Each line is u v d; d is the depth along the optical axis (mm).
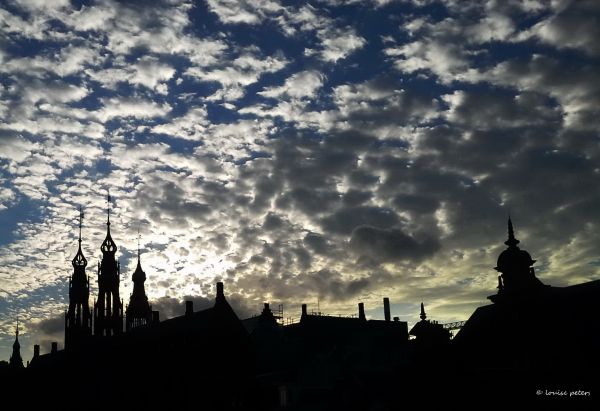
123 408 83000
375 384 72688
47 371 105875
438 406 55250
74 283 109625
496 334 49969
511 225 51781
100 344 94438
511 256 50625
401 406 61438
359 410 71312
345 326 93375
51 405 101500
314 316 92688
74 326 105500
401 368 70188
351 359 79938
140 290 119188
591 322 44312
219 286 80688
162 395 77312
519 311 48562
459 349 54125
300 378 74750
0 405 111125
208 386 75188
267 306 94500
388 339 87312
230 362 77562
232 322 79562
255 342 82312
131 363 84062
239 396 76375
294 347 86438
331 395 74312
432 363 57344
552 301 47125
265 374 80688
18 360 139750
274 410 74500
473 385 50719
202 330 77375
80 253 114625
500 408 48125
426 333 59188
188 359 75938
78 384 95625
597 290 46281
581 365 43625
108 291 108750
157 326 87750
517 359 47938
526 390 46531
